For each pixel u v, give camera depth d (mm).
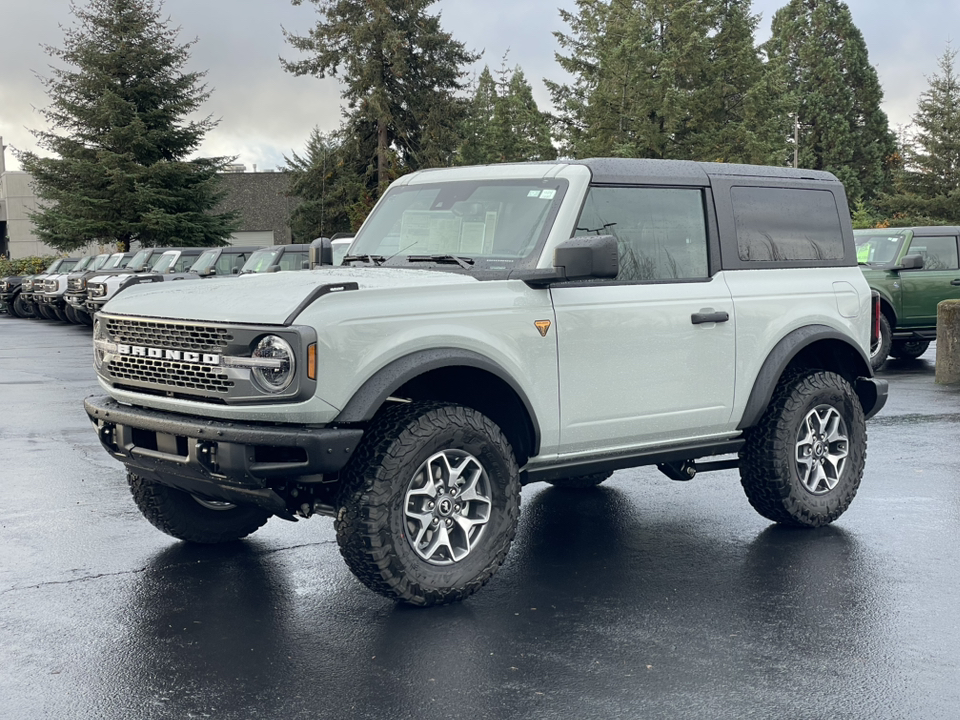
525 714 3732
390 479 4652
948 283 15609
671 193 5867
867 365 6719
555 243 5277
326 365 4480
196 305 4844
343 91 51312
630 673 4113
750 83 53188
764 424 6195
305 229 54875
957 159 54031
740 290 6035
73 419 10953
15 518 6684
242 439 4500
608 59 45312
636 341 5555
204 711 3783
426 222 5824
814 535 6234
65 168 46156
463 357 4836
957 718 3695
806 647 4391
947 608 4891
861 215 52938
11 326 27359
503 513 5031
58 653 4375
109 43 46750
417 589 4766
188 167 46094
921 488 7430
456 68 52094
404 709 3783
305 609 4926
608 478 7977
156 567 5629
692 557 5789
